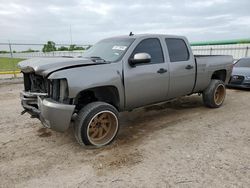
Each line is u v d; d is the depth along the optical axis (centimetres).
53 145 398
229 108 627
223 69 631
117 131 404
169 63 486
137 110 613
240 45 1728
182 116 556
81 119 362
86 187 279
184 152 362
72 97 346
